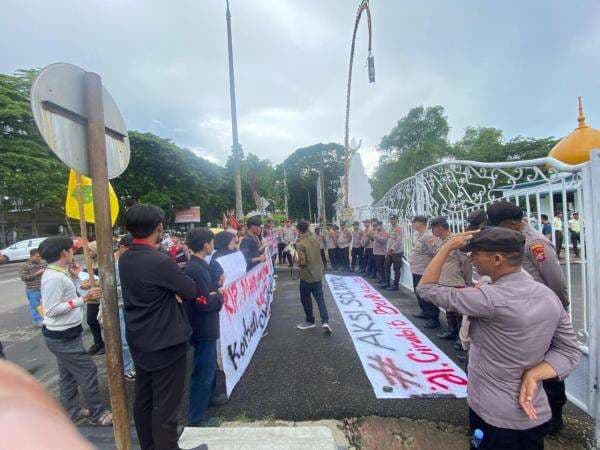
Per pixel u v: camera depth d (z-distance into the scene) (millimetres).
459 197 5262
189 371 4258
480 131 39094
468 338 1966
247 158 52344
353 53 11234
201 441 2523
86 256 3396
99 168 1814
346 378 3693
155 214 2301
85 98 1815
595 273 2768
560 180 3229
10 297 9891
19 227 27172
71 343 3066
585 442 2645
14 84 21672
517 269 1813
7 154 19672
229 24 10609
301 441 2473
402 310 6258
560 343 1766
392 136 38625
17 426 412
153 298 2182
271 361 4195
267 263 6398
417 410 3086
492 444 1779
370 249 9961
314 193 63094
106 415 3176
